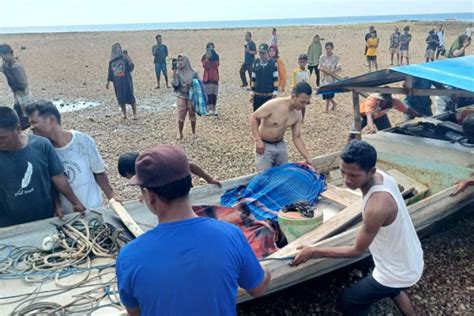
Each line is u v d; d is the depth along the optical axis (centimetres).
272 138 533
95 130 1017
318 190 461
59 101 1397
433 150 511
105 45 3531
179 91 901
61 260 346
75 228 373
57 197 382
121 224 382
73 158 380
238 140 917
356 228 376
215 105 1159
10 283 322
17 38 4666
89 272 332
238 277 189
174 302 173
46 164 353
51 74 2016
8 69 827
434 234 503
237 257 186
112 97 1452
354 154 268
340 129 979
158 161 179
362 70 1850
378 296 309
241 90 1510
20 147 338
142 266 175
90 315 289
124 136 963
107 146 891
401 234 284
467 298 396
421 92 501
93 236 367
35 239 365
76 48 3331
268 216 419
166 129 1013
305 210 390
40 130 364
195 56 2545
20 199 347
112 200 407
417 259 296
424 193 501
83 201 390
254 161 791
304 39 3634
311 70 1424
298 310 389
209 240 180
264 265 317
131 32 5494
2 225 364
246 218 402
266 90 922
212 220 191
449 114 679
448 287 411
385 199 273
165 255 175
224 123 1058
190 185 186
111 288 316
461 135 554
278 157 543
